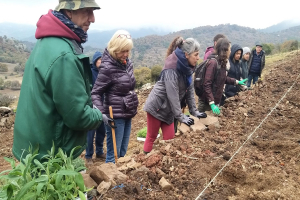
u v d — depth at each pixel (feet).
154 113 11.12
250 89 19.15
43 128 6.05
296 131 11.03
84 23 6.65
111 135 11.89
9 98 51.93
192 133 11.28
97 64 14.10
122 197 6.67
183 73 10.52
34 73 5.95
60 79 5.72
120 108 11.30
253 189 7.32
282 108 13.94
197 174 7.94
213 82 13.60
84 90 6.14
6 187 4.98
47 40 6.02
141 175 7.74
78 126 6.14
